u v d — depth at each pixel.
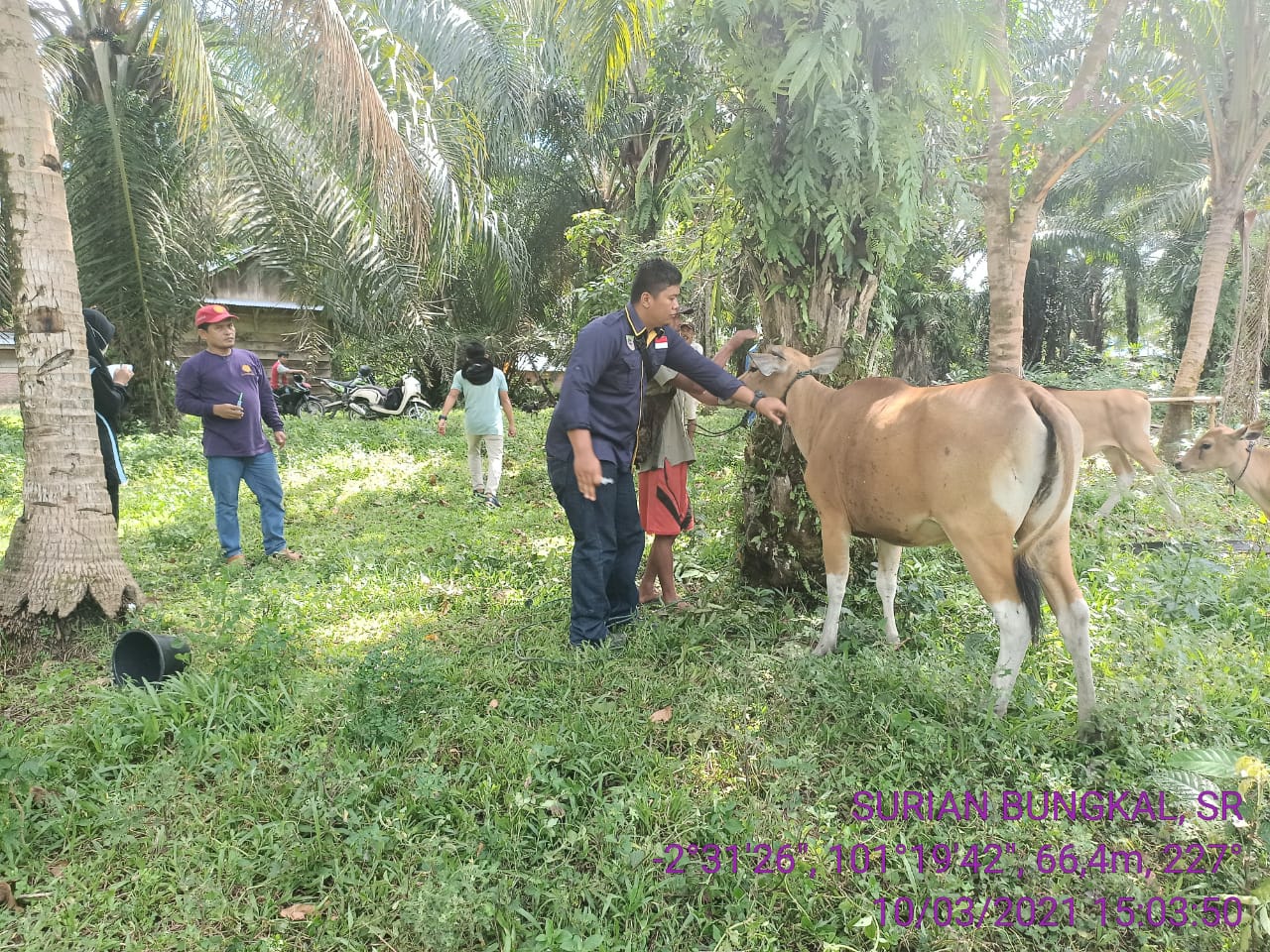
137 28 9.61
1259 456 5.86
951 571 4.90
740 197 4.46
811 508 4.49
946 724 3.21
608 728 3.19
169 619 4.43
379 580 5.21
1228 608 4.34
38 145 4.05
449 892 2.27
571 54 8.02
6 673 3.90
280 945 2.23
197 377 5.41
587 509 3.99
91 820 2.70
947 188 6.19
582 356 3.80
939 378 17.48
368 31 8.27
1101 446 6.50
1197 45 9.07
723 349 4.73
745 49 4.14
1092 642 3.79
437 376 17.39
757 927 2.25
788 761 2.90
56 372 4.12
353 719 3.25
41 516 4.12
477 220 10.88
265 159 10.27
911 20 3.96
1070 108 6.98
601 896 2.35
